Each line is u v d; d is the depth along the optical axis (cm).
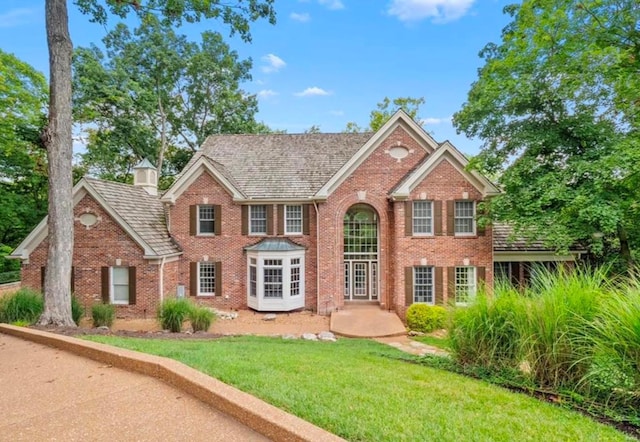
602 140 1362
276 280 1842
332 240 1845
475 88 1611
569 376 564
